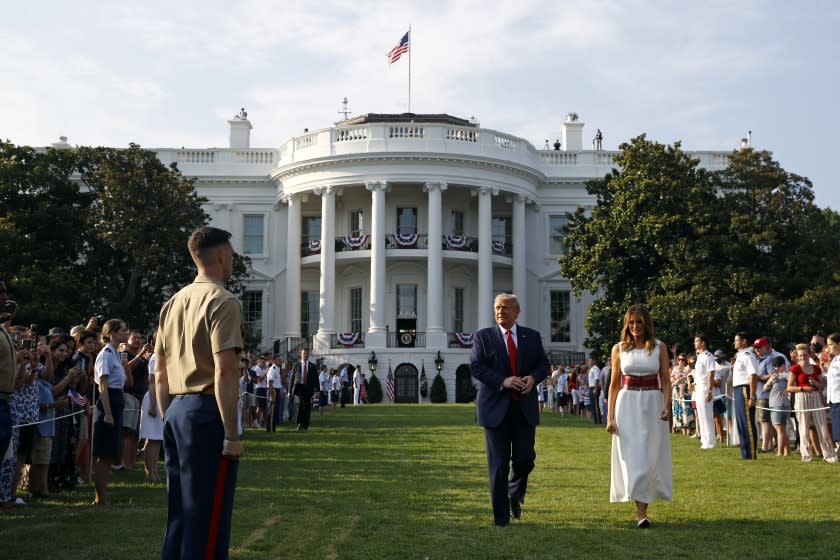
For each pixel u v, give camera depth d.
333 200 48.81
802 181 37.31
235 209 53.16
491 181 48.94
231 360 5.66
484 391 8.71
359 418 28.64
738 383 15.20
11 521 9.20
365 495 10.88
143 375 13.92
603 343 36.72
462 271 51.62
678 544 7.72
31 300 36.38
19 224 39.19
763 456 15.70
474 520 9.02
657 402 8.77
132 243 40.72
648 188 36.12
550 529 8.45
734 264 36.00
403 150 47.56
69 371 11.73
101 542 8.10
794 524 8.64
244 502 10.34
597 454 15.86
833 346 14.30
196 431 5.66
